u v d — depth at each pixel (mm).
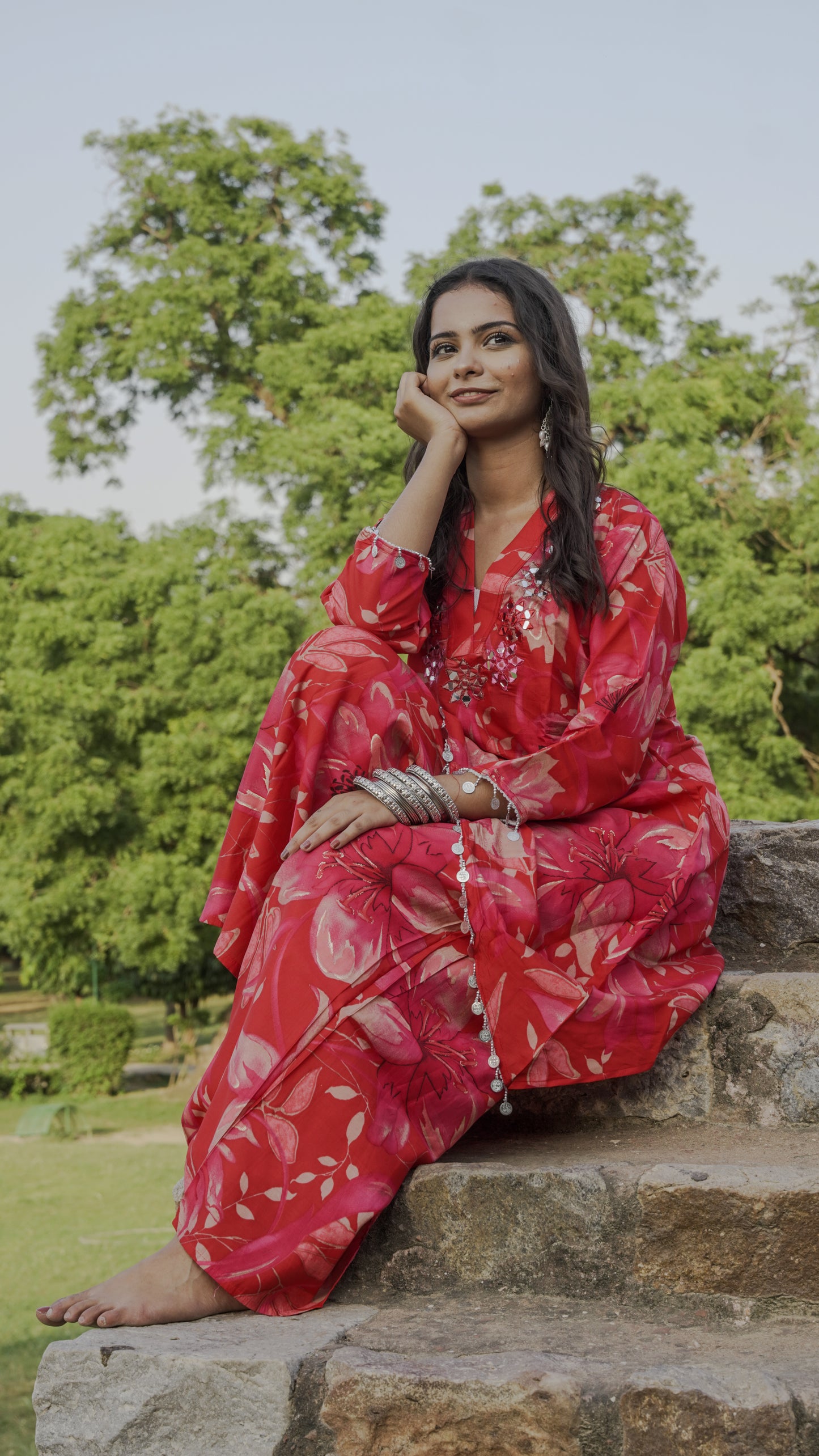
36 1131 16438
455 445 2404
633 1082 2322
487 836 2121
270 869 2227
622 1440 1521
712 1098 2297
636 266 16438
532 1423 1548
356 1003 1949
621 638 2293
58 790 16609
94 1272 9242
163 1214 11516
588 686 2264
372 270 19359
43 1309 1840
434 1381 1584
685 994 2221
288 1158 1899
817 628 14625
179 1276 1861
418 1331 1784
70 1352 1713
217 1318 1865
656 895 2225
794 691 16609
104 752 17109
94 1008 20734
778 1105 2248
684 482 14422
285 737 2219
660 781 2393
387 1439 1598
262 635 15609
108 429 19906
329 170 18938
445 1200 1963
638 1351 1668
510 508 2479
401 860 2055
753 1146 2113
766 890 2754
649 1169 1914
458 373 2424
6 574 18359
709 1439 1493
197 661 16312
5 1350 7238
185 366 17922
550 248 17172
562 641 2342
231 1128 1907
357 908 2004
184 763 16000
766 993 2275
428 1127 2020
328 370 16875
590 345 16406
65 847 17250
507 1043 2082
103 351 18984
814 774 16453
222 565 16500
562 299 2510
